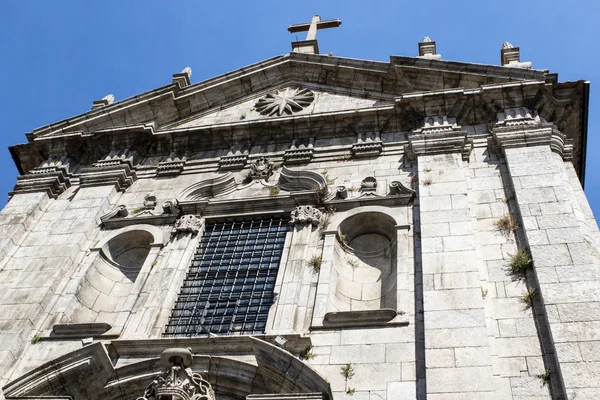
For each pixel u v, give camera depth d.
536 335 12.34
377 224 16.36
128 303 15.25
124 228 17.72
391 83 21.08
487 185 16.11
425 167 16.88
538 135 16.88
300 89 22.47
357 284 15.34
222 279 15.78
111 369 13.34
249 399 12.08
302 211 16.58
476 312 12.71
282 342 13.16
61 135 20.98
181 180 19.42
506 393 11.56
